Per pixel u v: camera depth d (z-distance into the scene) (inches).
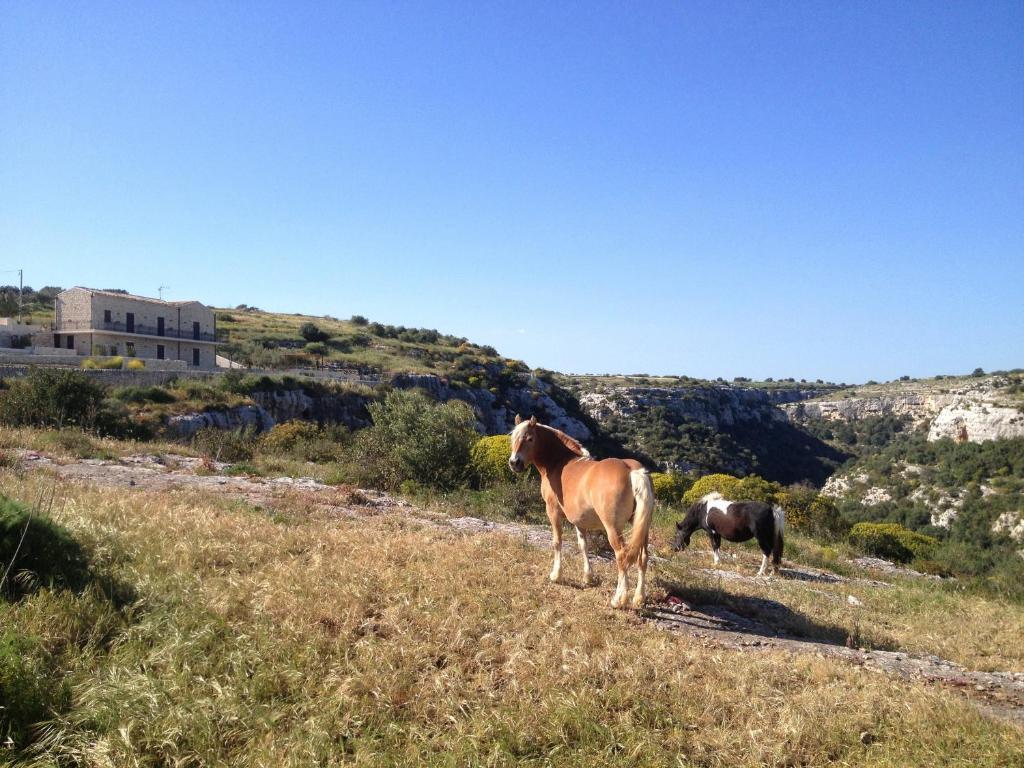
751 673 230.2
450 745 170.2
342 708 182.4
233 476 613.0
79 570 234.2
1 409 834.8
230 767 158.2
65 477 470.9
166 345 2385.6
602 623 262.5
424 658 211.5
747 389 4606.3
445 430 704.4
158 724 165.8
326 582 260.2
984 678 283.7
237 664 194.5
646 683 211.9
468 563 315.3
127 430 909.8
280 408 1726.1
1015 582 613.6
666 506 904.3
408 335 4003.4
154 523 318.0
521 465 323.3
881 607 450.6
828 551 711.7
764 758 180.2
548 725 182.5
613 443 2871.6
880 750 187.2
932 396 3828.7
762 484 1011.3
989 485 2054.6
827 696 213.6
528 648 228.1
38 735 159.0
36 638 183.9
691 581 388.8
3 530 223.5
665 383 4394.7
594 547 456.1
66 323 2233.0
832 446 3777.1
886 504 2149.4
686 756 177.6
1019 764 179.6
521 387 2920.8
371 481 671.1
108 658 192.4
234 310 4500.5
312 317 4648.1
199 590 240.2
